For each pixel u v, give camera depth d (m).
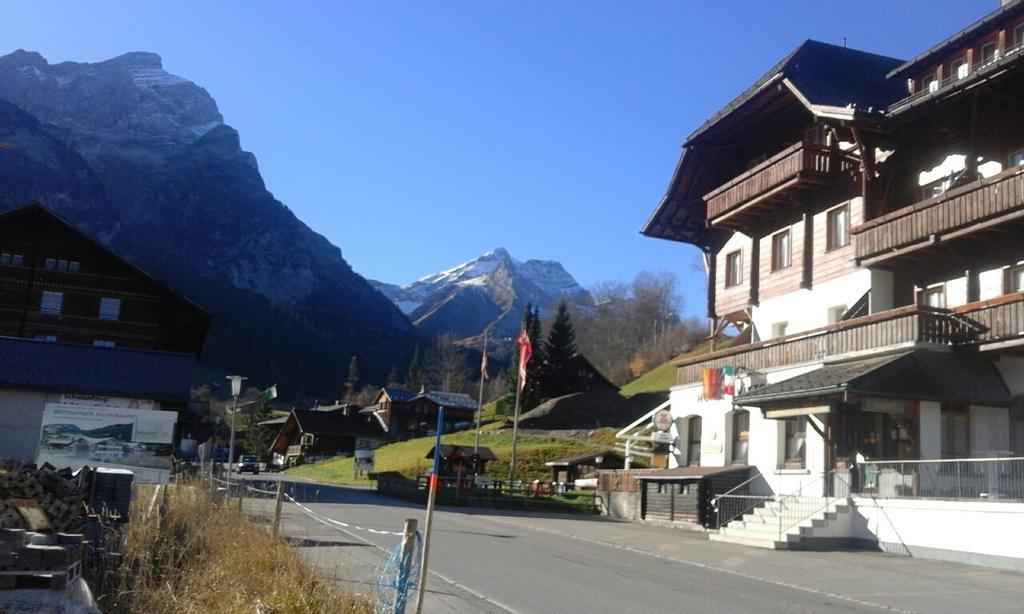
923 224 25.11
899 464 22.91
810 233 31.69
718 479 30.08
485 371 55.03
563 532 27.06
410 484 45.97
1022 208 22.08
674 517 32.06
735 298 36.44
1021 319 22.48
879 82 32.72
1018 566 19.00
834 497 24.67
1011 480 19.88
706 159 37.75
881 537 22.84
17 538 8.30
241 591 10.39
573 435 67.81
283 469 88.12
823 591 15.52
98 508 13.56
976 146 25.83
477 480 47.56
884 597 14.90
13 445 33.31
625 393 89.44
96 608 8.60
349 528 22.31
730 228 35.62
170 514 14.23
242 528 14.65
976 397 23.48
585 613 12.36
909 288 27.83
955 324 24.38
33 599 8.07
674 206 39.50
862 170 28.75
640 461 48.75
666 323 137.38
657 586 15.34
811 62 32.03
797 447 28.58
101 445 26.56
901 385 22.92
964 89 24.89
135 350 36.62
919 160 28.25
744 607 13.34
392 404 101.25
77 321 53.44
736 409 31.42
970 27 26.95
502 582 15.02
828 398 24.17
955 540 20.69
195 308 52.53
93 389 34.34
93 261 54.09
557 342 87.62
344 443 96.38
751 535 24.34
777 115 33.88
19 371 33.84
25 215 53.12
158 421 27.06
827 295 30.47
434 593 13.57
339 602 10.23
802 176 29.84
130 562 11.05
